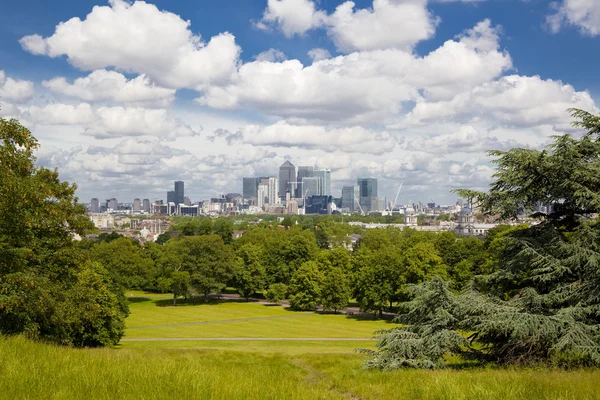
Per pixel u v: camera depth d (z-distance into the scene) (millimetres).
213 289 92312
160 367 12094
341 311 79125
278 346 46719
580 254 16828
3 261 19531
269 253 98125
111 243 92250
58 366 11055
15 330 23156
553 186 18391
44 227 24281
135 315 73750
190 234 172500
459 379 13000
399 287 66750
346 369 19922
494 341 18156
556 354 15914
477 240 76688
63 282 26141
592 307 16141
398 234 151375
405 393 12305
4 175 17578
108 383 9812
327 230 179875
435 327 18453
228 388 10117
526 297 17234
